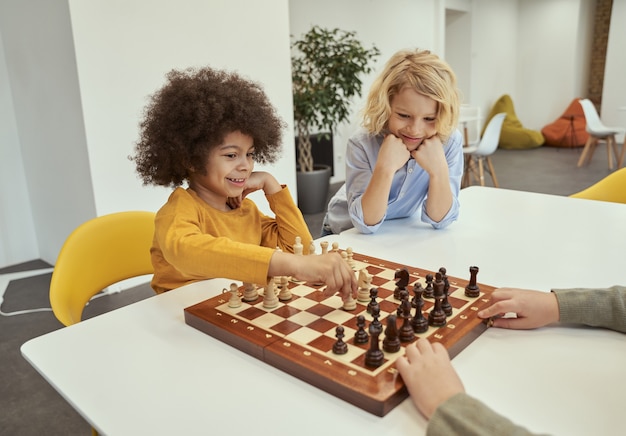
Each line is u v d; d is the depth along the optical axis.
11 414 1.83
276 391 0.74
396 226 1.57
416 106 1.34
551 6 8.41
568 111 8.34
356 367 0.74
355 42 4.45
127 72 2.72
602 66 8.66
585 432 0.64
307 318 0.91
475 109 6.61
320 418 0.68
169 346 0.88
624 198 1.94
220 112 1.06
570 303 0.89
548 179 5.71
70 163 2.83
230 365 0.81
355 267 1.15
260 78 3.38
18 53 3.02
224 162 1.12
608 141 6.22
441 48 7.15
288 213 1.36
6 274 3.15
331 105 4.29
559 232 1.44
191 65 2.98
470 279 1.02
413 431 0.65
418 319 0.84
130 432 0.66
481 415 0.60
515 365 0.79
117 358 0.84
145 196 2.93
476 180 5.73
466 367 0.79
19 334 2.44
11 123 3.29
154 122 1.14
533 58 8.82
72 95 2.63
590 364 0.79
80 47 2.52
